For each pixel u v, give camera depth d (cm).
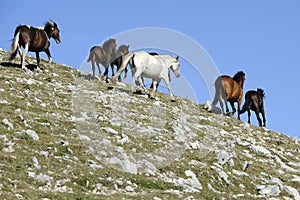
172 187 1802
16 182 1485
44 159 1716
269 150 2609
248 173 2192
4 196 1364
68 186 1562
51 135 1962
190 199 1653
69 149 1856
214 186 1961
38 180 1541
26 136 1848
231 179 2058
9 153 1686
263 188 2025
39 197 1419
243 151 2472
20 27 3052
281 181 2172
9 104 2206
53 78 2978
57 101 2473
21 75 2833
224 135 2661
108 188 1631
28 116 2091
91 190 1585
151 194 1650
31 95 2459
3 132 1850
